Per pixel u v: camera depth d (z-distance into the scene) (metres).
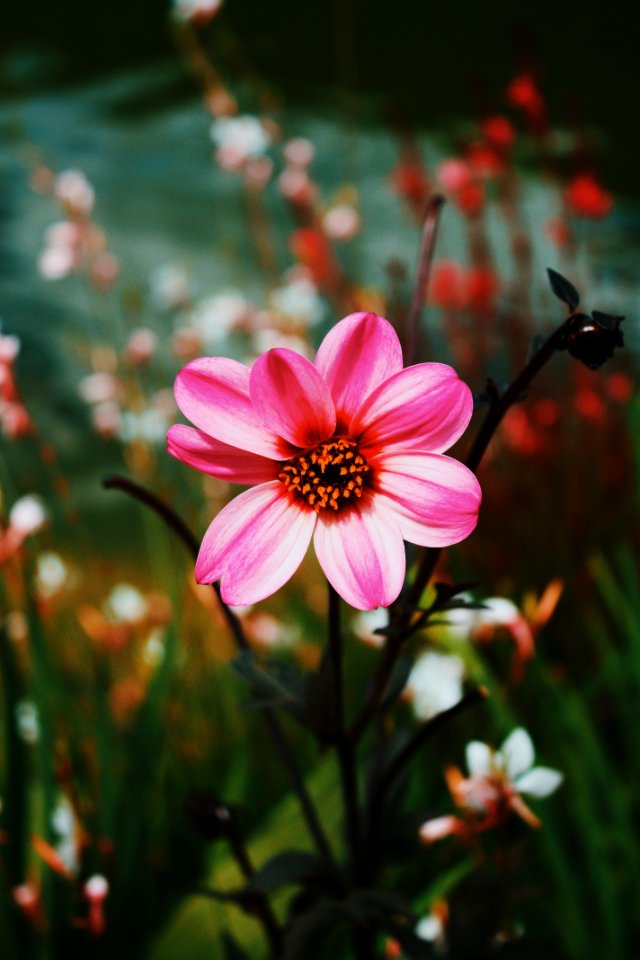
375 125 2.71
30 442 1.03
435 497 0.49
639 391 0.97
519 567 1.01
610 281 1.63
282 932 0.60
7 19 3.78
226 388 0.50
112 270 1.08
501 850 0.63
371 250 1.99
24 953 0.69
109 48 3.48
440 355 1.23
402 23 3.53
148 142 2.81
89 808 0.73
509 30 3.47
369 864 0.58
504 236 1.87
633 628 0.81
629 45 3.31
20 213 2.47
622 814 0.73
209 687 0.94
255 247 1.36
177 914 0.72
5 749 0.71
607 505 1.05
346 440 0.50
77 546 1.03
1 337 0.73
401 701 0.81
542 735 0.83
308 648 0.94
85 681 0.88
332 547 0.50
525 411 1.07
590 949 0.71
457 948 0.62
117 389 1.03
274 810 0.83
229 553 0.50
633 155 2.44
